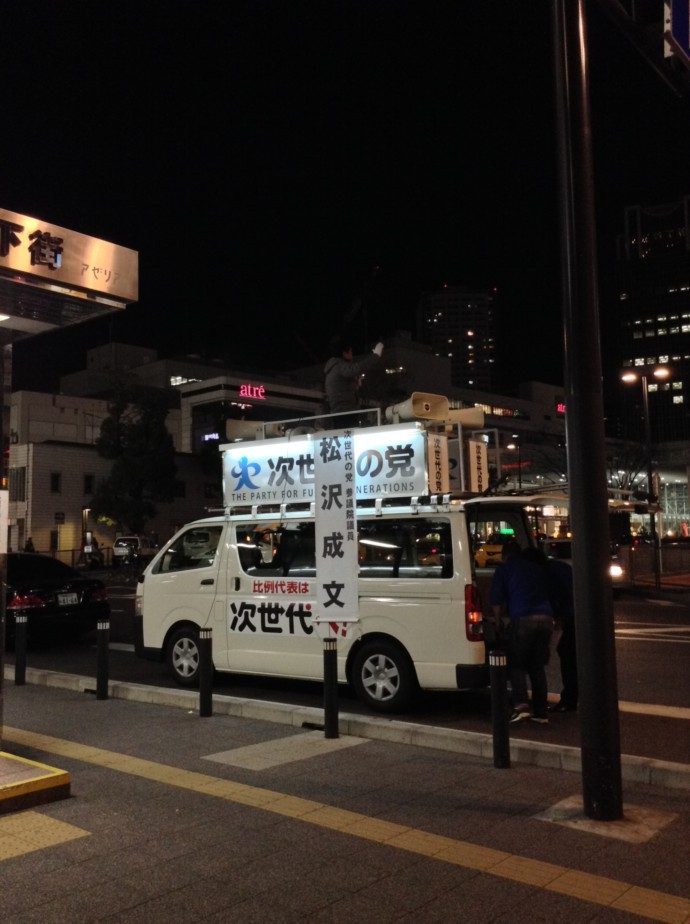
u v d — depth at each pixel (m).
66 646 14.55
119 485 43.97
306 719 7.62
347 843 4.69
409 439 8.18
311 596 8.81
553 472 56.91
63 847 4.66
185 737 7.23
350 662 8.55
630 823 4.95
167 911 3.88
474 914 3.83
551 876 4.23
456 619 7.81
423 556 8.14
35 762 6.02
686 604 20.84
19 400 51.53
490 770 6.13
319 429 9.55
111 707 8.64
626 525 25.23
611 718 5.04
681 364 149.88
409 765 6.29
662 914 3.83
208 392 67.38
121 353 85.75
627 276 156.75
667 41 5.07
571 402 5.20
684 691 9.50
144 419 44.69
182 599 9.89
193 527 10.06
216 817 5.13
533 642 7.80
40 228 6.06
